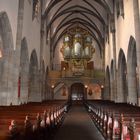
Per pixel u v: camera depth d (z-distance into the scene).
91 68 39.19
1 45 15.09
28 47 20.30
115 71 24.77
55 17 32.53
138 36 15.35
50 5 27.41
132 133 5.32
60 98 38.78
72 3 31.92
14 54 16.08
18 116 7.34
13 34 15.73
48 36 33.25
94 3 30.66
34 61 24.88
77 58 39.12
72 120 17.20
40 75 26.28
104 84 35.25
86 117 19.52
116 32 24.94
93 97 38.34
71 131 11.98
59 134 11.07
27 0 19.53
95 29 37.31
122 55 23.08
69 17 36.66
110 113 9.62
